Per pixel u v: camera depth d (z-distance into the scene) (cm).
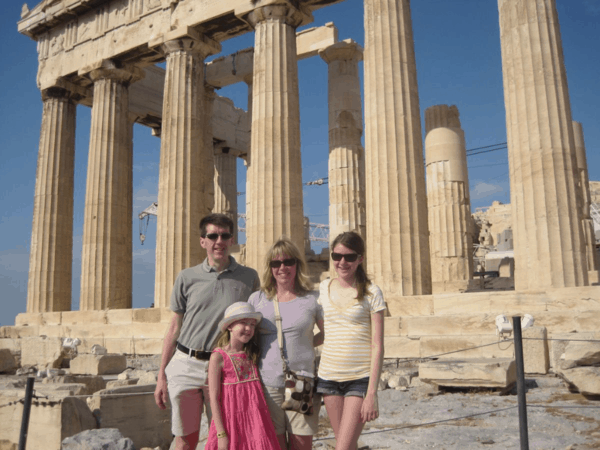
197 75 2205
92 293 2275
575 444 619
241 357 430
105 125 2417
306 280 455
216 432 420
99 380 1059
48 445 676
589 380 868
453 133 2455
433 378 993
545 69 1434
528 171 1411
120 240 2369
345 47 2419
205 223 494
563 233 1350
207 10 2112
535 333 1100
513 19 1495
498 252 3897
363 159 2434
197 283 488
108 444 618
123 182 2430
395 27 1691
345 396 428
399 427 745
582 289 1249
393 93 1645
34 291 2481
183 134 2120
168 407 795
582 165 2500
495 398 911
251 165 1900
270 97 1902
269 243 1800
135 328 1998
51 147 2605
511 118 1475
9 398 736
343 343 438
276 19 1961
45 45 2708
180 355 482
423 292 1550
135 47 2325
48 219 2539
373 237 1603
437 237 2406
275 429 430
